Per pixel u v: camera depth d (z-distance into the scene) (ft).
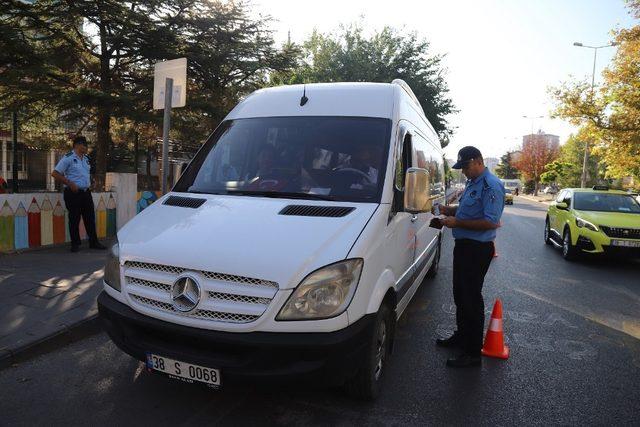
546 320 19.48
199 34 50.98
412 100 18.53
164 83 21.03
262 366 9.47
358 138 13.38
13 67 42.29
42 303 16.58
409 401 12.18
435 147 25.07
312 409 11.49
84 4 43.62
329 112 14.29
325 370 9.52
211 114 49.62
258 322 9.41
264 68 55.72
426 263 20.65
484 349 15.64
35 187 104.17
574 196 36.09
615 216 32.17
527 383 13.53
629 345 16.81
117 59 51.26
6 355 13.01
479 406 12.10
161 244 10.67
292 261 9.66
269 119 14.66
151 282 10.47
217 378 9.64
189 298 9.78
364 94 14.65
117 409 11.17
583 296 23.50
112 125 59.77
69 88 45.21
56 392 11.86
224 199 12.42
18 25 43.47
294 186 12.67
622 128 61.82
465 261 14.42
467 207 14.34
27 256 23.11
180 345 10.16
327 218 10.96
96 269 21.09
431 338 16.93
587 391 13.15
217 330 9.61
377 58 87.10
